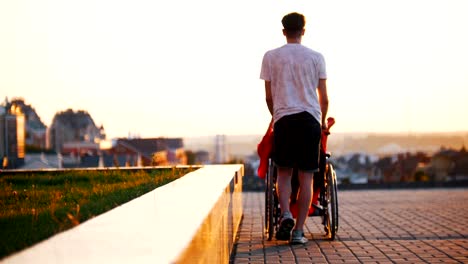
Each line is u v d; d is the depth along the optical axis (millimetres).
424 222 9992
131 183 8312
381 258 6672
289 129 7145
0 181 10109
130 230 2732
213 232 4047
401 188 21953
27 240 3541
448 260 6551
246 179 22500
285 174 7344
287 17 7469
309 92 7223
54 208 5078
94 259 2141
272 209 7684
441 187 22297
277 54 7340
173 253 2232
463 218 10570
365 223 9906
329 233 8352
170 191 4570
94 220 3035
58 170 11766
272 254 6906
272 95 7363
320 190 8117
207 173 7141
